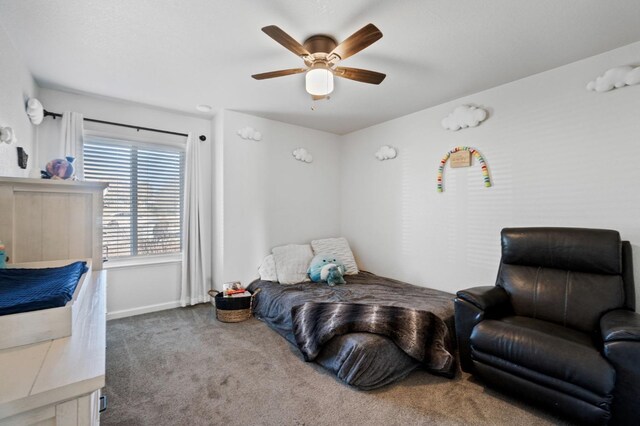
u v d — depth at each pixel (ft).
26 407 2.03
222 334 8.93
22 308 2.84
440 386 6.36
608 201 7.03
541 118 8.09
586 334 5.90
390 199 12.33
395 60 7.45
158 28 6.14
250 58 7.36
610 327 5.05
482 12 5.64
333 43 6.53
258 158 12.02
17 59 6.89
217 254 11.68
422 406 5.69
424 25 6.04
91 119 9.76
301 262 11.85
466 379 6.64
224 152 11.14
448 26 6.08
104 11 5.60
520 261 7.55
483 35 6.39
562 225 7.73
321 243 13.23
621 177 6.85
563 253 6.86
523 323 6.23
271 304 9.73
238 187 11.51
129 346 8.10
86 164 9.95
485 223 9.27
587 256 6.55
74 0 5.30
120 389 6.13
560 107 7.75
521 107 8.46
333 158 14.48
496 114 9.00
